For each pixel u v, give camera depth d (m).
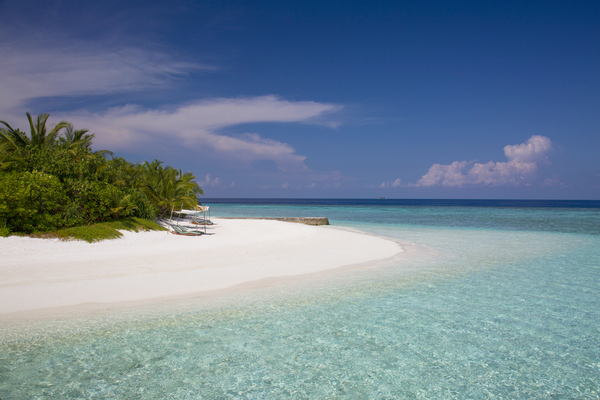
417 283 10.29
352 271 11.83
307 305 8.15
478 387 4.84
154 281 9.83
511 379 5.05
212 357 5.57
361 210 69.69
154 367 5.24
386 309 7.93
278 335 6.45
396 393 4.67
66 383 4.75
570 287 9.95
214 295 8.80
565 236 23.06
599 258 14.65
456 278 10.95
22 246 13.40
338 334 6.52
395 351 5.87
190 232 20.31
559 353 5.86
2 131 21.17
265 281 10.27
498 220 39.91
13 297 8.07
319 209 74.19
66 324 6.74
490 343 6.21
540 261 13.96
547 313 7.76
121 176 24.27
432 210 70.88
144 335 6.34
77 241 15.02
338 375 5.09
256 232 22.47
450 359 5.62
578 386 4.88
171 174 27.09
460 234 24.27
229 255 13.99
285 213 56.22
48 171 17.91
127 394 4.53
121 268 11.16
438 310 7.89
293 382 4.89
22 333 6.28
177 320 7.09
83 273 10.37
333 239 19.75
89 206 17.94
